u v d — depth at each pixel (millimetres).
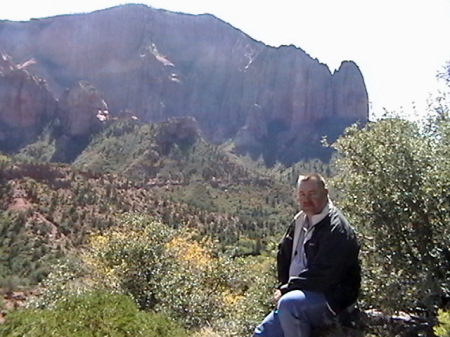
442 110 6008
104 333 6352
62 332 6086
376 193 5305
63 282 13055
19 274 35062
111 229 14953
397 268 5062
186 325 11297
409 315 5098
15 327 6164
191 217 66812
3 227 44781
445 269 4820
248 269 15133
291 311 3902
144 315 7367
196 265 15133
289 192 94500
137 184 77500
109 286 12797
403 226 5094
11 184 56750
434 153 5164
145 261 13281
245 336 7625
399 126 5723
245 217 76000
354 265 4098
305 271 3971
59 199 56719
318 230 4039
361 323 4418
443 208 4902
